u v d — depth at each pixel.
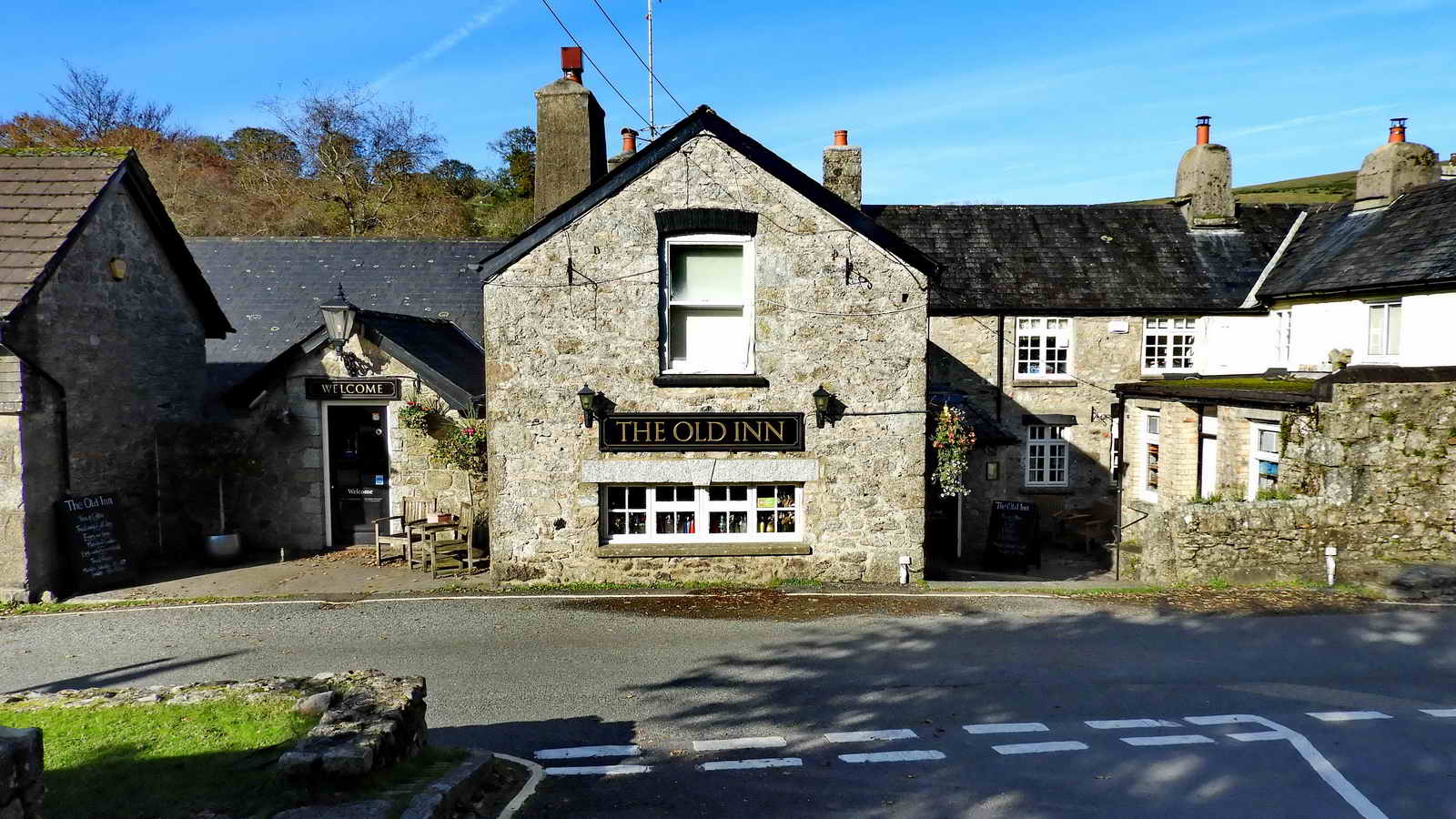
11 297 11.18
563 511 12.21
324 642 9.80
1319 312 19.50
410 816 4.73
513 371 12.04
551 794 5.99
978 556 20.38
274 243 19.62
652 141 11.77
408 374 14.00
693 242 12.03
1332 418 12.80
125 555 12.55
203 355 15.70
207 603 11.41
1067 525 21.16
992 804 5.86
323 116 40.72
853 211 11.98
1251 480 15.48
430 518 13.35
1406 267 17.12
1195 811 5.76
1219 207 23.25
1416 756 6.63
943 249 22.77
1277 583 12.59
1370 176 20.62
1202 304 21.61
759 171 11.92
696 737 7.09
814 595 11.81
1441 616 10.84
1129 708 7.73
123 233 13.45
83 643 9.75
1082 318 21.77
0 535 11.35
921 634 10.03
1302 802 5.90
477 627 10.34
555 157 14.19
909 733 7.14
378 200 41.47
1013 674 8.66
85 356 12.52
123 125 42.62
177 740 5.80
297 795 4.98
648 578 12.29
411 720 6.01
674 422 12.08
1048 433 21.92
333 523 14.43
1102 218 23.77
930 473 15.45
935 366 21.69
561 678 8.58
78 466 12.37
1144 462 19.47
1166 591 12.15
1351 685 8.36
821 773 6.37
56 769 5.37
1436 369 12.75
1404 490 12.72
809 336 12.12
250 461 14.14
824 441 12.24
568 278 11.95
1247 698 8.00
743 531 12.59
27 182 12.82
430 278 18.78
